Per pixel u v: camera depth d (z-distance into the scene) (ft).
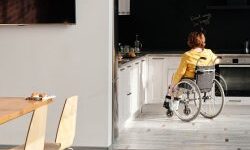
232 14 29.43
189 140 21.03
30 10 18.37
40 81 18.78
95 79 18.57
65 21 18.28
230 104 27.68
